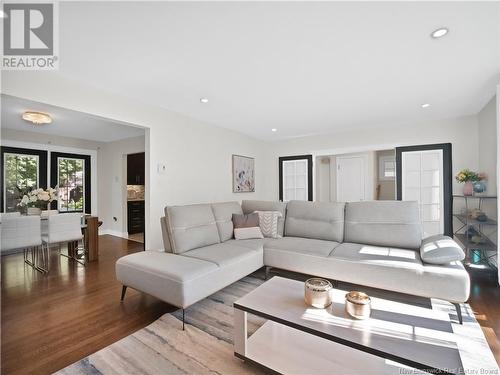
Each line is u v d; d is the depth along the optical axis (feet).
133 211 18.74
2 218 10.16
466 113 12.09
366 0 4.77
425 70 7.66
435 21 5.37
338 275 7.97
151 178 10.81
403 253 8.04
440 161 12.96
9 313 6.96
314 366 4.40
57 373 4.68
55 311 7.07
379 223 9.35
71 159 17.92
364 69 7.61
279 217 11.46
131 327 6.26
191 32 5.76
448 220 12.66
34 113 11.11
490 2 4.79
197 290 6.56
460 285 6.29
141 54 6.71
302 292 5.58
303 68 7.53
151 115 10.79
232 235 10.80
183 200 12.34
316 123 14.08
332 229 10.07
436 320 4.42
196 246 8.89
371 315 4.60
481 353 5.16
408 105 10.94
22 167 15.52
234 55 6.79
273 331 5.51
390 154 20.66
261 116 12.70
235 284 9.07
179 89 9.13
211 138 14.21
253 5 4.90
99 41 6.10
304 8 4.98
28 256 12.96
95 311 7.07
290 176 18.45
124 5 4.86
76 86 8.28
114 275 10.07
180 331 6.04
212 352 5.28
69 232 11.46
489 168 10.41
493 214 10.14
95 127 14.69
